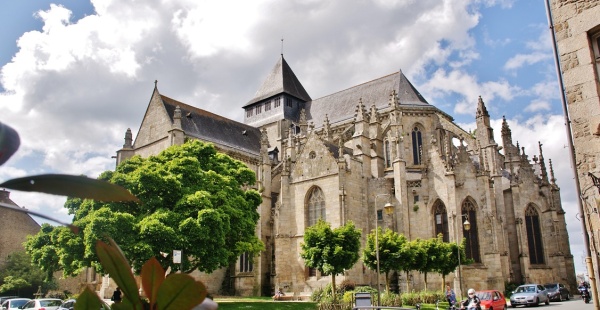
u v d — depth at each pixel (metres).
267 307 43.34
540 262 67.25
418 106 76.38
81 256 40.12
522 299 52.25
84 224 40.25
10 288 73.69
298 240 61.03
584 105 18.78
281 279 60.28
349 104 89.25
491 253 55.81
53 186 3.86
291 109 99.81
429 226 58.22
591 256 17.73
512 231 66.38
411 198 60.16
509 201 67.62
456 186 58.47
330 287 52.41
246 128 88.88
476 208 57.94
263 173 68.69
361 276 56.94
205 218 39.72
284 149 80.81
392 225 58.66
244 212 48.03
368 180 61.78
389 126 71.56
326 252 45.84
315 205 60.88
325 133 73.06
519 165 72.25
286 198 63.22
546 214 68.56
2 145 3.28
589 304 52.09
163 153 47.53
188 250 39.81
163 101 72.31
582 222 17.97
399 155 60.47
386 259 47.97
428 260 50.34
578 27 19.45
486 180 58.06
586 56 19.08
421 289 56.41
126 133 74.38
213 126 79.12
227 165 51.03
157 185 40.94
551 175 77.06
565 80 19.45
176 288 3.83
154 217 39.16
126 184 40.59
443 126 75.50
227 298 59.16
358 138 63.41
